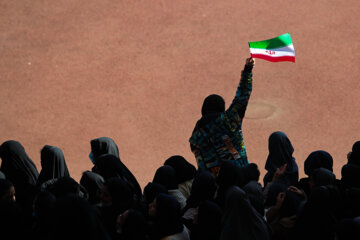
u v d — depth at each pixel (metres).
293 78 51.94
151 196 21.20
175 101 50.50
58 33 60.88
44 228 18.34
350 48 55.12
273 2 62.00
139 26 60.91
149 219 21.41
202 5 62.75
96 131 47.22
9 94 52.81
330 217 18.94
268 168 25.36
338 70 52.59
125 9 63.44
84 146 45.44
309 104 48.66
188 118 48.28
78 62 56.69
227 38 57.97
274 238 19.95
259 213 19.58
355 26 57.81
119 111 49.69
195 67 54.72
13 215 17.52
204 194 20.70
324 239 18.70
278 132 25.38
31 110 50.47
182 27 60.16
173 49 57.44
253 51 22.39
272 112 47.72
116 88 52.81
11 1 65.88
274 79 51.94
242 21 59.91
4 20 63.00
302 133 45.00
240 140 22.86
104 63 56.25
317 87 50.69
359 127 45.56
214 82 52.53
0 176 23.50
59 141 46.16
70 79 54.44
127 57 56.84
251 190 21.14
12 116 49.69
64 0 65.44
